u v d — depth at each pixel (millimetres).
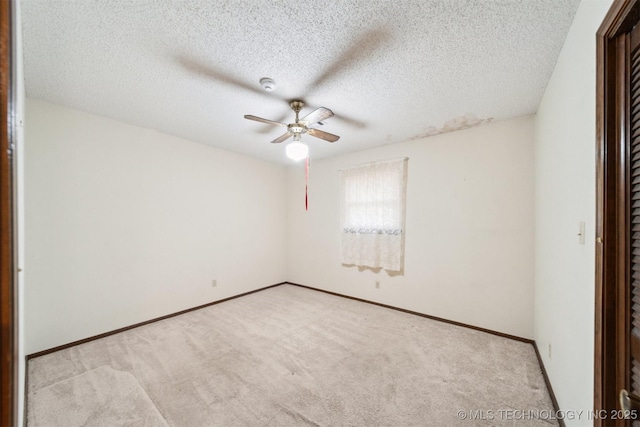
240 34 1501
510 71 1834
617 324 944
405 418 1586
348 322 3037
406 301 3393
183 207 3363
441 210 3123
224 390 1833
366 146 3680
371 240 3707
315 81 1978
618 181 943
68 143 2459
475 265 2875
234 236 4000
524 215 2598
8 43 432
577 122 1322
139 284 2945
